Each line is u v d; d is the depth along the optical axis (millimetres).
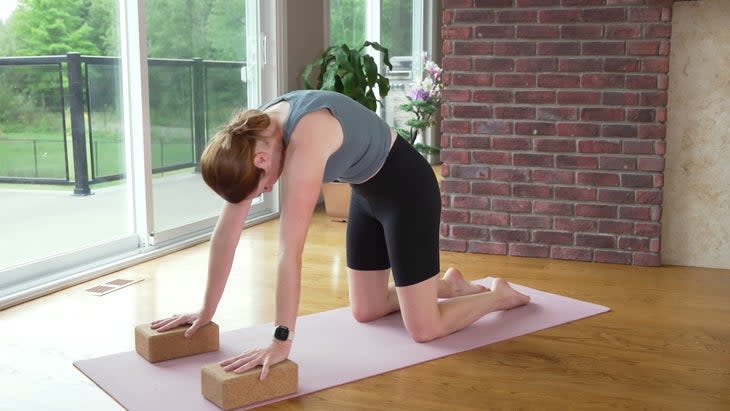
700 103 3896
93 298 3385
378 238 2881
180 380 2422
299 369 2529
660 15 3842
